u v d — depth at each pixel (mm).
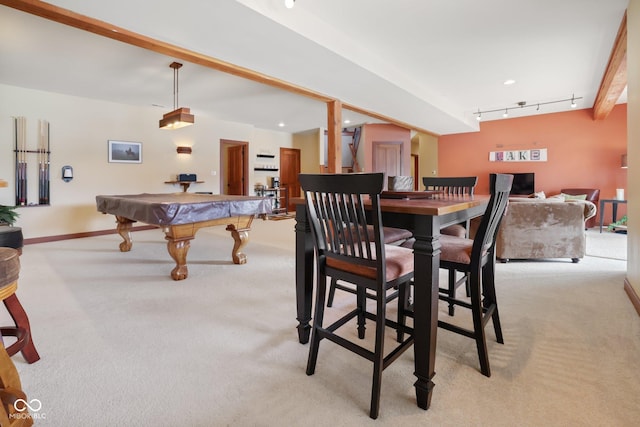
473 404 1303
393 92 4465
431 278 1263
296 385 1434
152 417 1240
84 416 1242
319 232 1501
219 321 2080
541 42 3420
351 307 2311
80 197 5152
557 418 1221
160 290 2670
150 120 5918
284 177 8898
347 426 1192
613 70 3887
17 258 1372
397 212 1339
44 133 4785
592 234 5414
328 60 3322
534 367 1555
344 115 6750
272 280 2938
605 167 6340
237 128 7391
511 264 3492
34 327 1980
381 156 7844
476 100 5746
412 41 3396
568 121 6645
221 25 2588
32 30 2959
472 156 7793
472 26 3082
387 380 1473
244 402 1323
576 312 2184
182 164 6391
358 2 2686
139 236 5254
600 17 2916
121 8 2318
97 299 2461
